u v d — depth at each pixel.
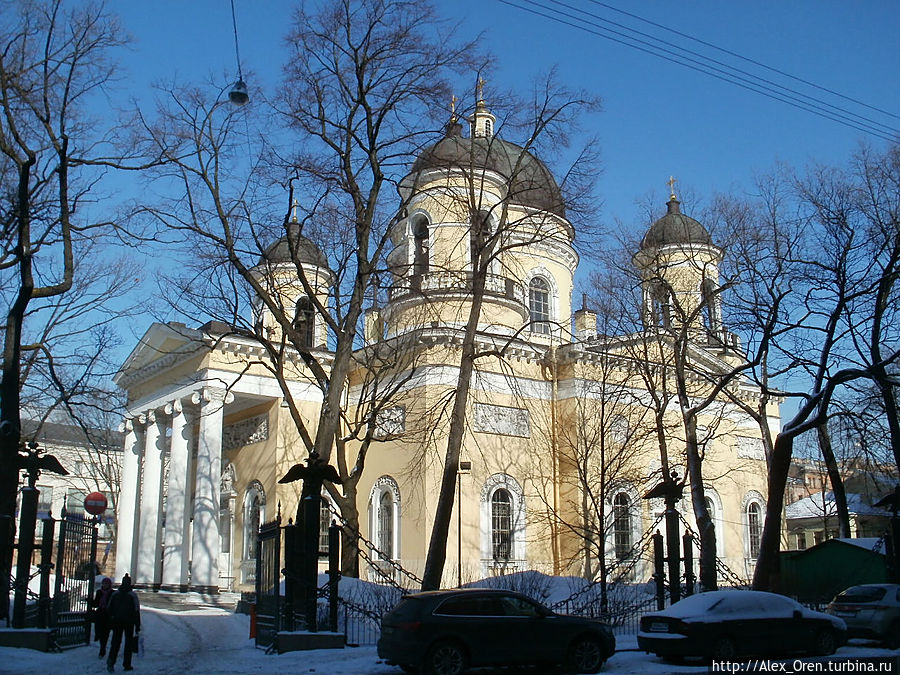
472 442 36.88
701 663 17.38
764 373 31.70
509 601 16.05
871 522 57.59
